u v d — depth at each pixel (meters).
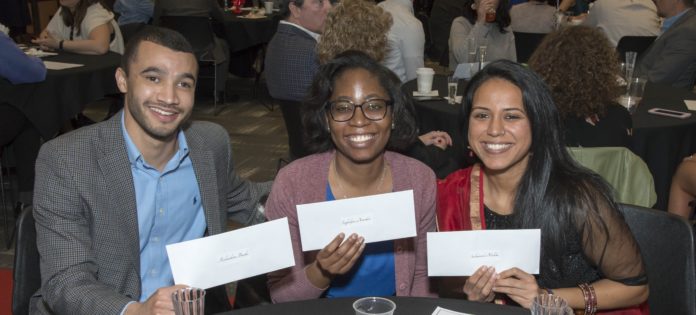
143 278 1.74
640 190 2.19
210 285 1.33
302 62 2.98
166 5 5.71
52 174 1.59
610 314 1.59
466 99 1.64
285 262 1.38
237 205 2.02
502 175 1.67
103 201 1.61
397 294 1.75
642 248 1.70
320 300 1.37
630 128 2.60
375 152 1.69
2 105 3.38
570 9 7.03
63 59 4.18
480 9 4.48
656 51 4.31
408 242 1.76
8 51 3.33
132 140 1.67
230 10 7.48
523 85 1.56
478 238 1.39
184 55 1.61
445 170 2.26
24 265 1.60
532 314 1.20
